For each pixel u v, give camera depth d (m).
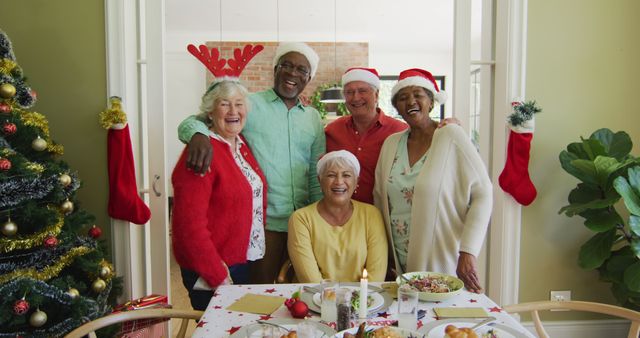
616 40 2.53
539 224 2.57
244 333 1.25
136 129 2.54
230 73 2.04
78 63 2.40
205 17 6.24
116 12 2.38
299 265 1.90
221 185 1.89
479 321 1.33
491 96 2.64
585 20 2.51
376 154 2.28
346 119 2.39
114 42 2.39
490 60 2.59
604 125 2.56
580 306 1.56
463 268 1.84
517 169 2.43
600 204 2.21
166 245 2.54
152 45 2.46
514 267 2.55
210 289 1.87
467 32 2.53
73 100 2.42
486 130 2.68
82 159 2.44
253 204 2.03
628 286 2.18
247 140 2.19
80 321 1.80
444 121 1.98
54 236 1.78
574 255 2.60
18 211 1.73
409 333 1.19
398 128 2.31
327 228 1.94
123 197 2.35
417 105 1.97
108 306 2.11
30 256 1.79
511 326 1.33
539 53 2.50
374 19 6.35
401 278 1.60
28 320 1.75
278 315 1.42
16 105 1.87
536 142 2.54
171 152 7.32
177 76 7.27
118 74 2.40
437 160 1.90
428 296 1.51
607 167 2.21
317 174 2.21
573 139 2.55
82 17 2.39
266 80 7.32
